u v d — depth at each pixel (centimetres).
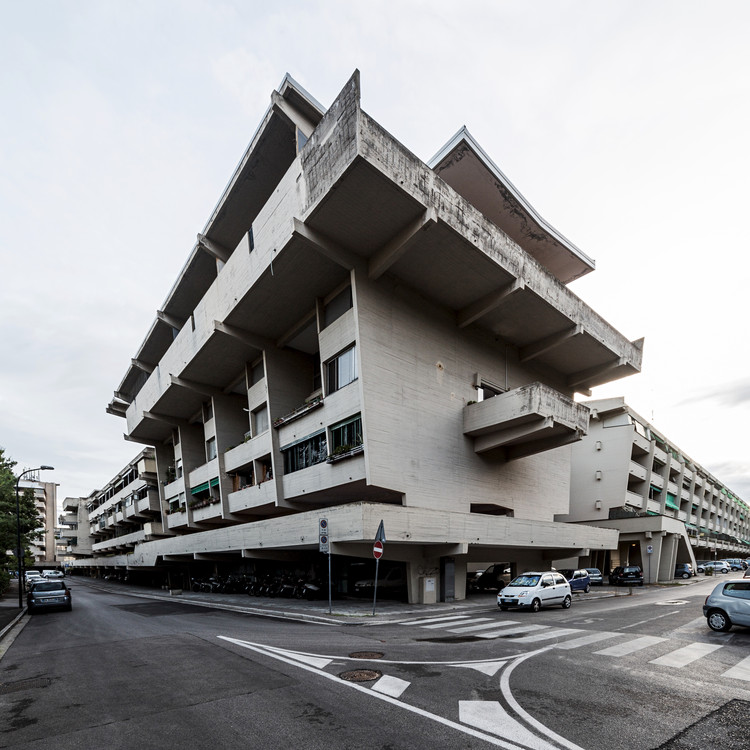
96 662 971
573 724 559
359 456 1917
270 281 2089
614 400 3941
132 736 550
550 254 2722
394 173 1547
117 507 6188
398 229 1778
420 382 2122
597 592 2633
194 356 2783
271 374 2589
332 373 2133
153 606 2383
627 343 2823
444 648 983
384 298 2020
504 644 1023
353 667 824
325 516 1797
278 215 1906
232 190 2448
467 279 2078
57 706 676
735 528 8881
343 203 1641
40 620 1909
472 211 1862
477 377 2420
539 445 2386
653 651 942
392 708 615
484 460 2403
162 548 3838
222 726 569
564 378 3078
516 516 2564
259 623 1491
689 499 5428
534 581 1750
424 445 2089
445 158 2084
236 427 3300
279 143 2186
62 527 9819
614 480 3909
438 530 1867
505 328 2492
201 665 876
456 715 589
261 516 3061
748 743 508
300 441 2323
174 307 3497
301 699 657
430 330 2211
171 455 4706
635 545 4159
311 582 2328
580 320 2452
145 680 791
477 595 2359
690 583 3397
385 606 1847
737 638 1081
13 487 2942
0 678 880
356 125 1453
